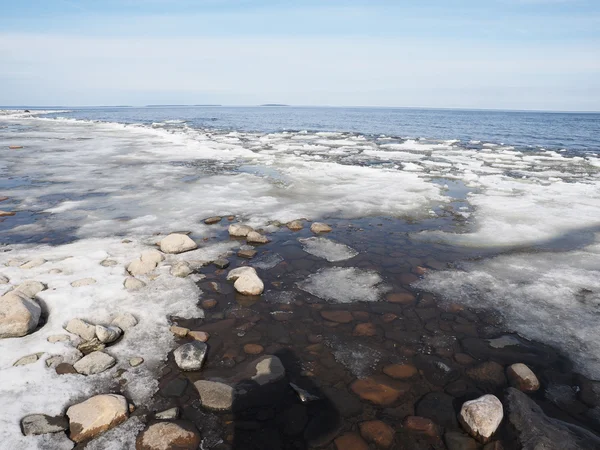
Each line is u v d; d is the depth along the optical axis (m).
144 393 3.12
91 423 2.71
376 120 65.75
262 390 3.20
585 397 3.22
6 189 10.26
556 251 6.48
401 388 3.28
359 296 4.89
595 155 20.30
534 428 2.78
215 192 10.22
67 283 4.86
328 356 3.70
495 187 11.59
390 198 10.03
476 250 6.54
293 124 50.09
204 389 3.15
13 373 3.24
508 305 4.71
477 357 3.73
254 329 4.11
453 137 31.94
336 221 8.09
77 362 3.40
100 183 11.12
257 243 6.63
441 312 4.55
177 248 6.06
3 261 5.52
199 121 54.03
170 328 4.02
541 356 3.76
